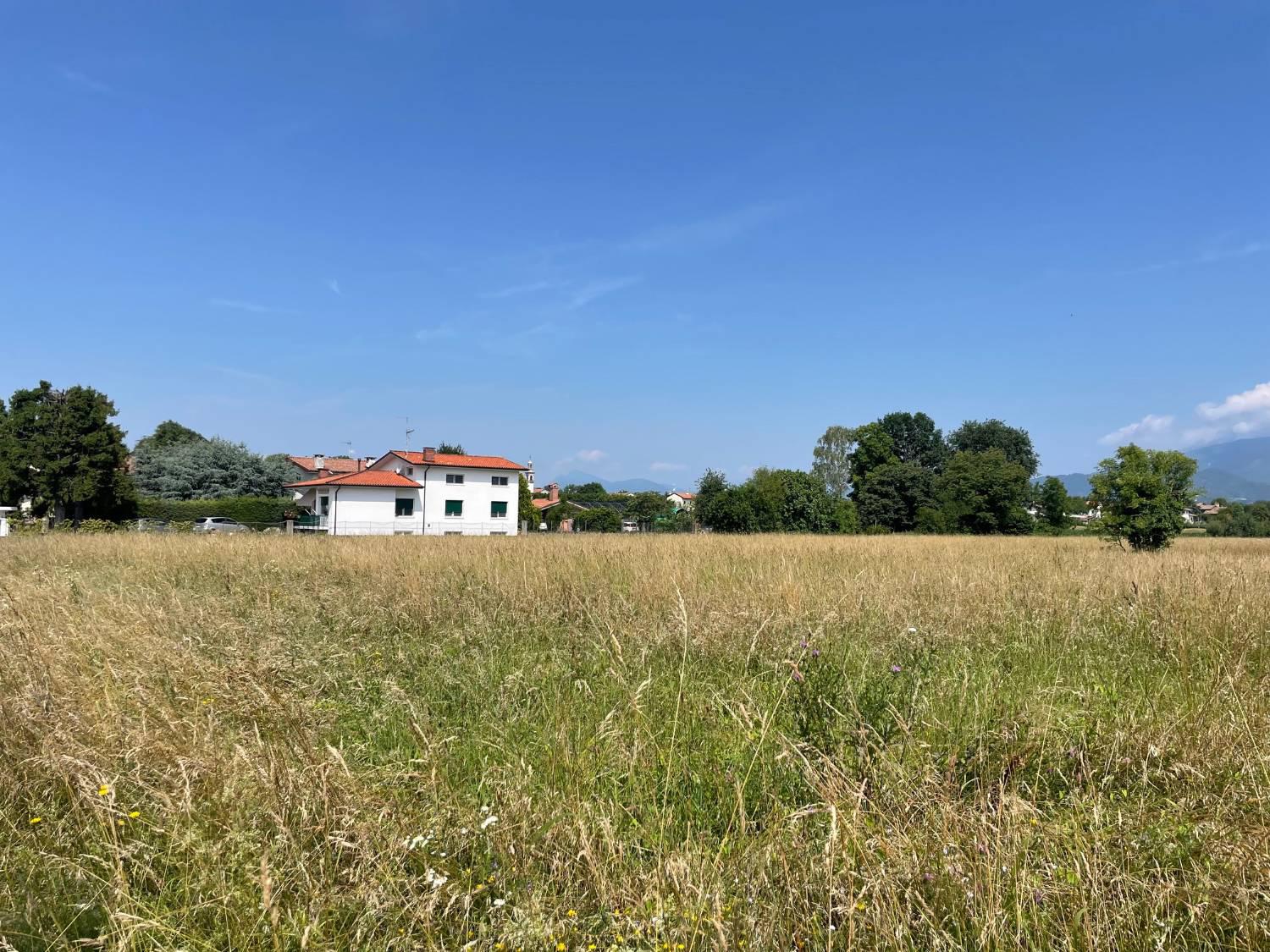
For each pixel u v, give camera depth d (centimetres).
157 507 5106
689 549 1634
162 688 477
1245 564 1234
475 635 682
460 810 319
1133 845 290
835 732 391
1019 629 697
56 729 387
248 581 1084
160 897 267
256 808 310
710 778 369
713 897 252
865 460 7894
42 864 293
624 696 471
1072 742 395
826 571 1198
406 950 247
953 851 280
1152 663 588
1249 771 343
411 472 5578
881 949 235
